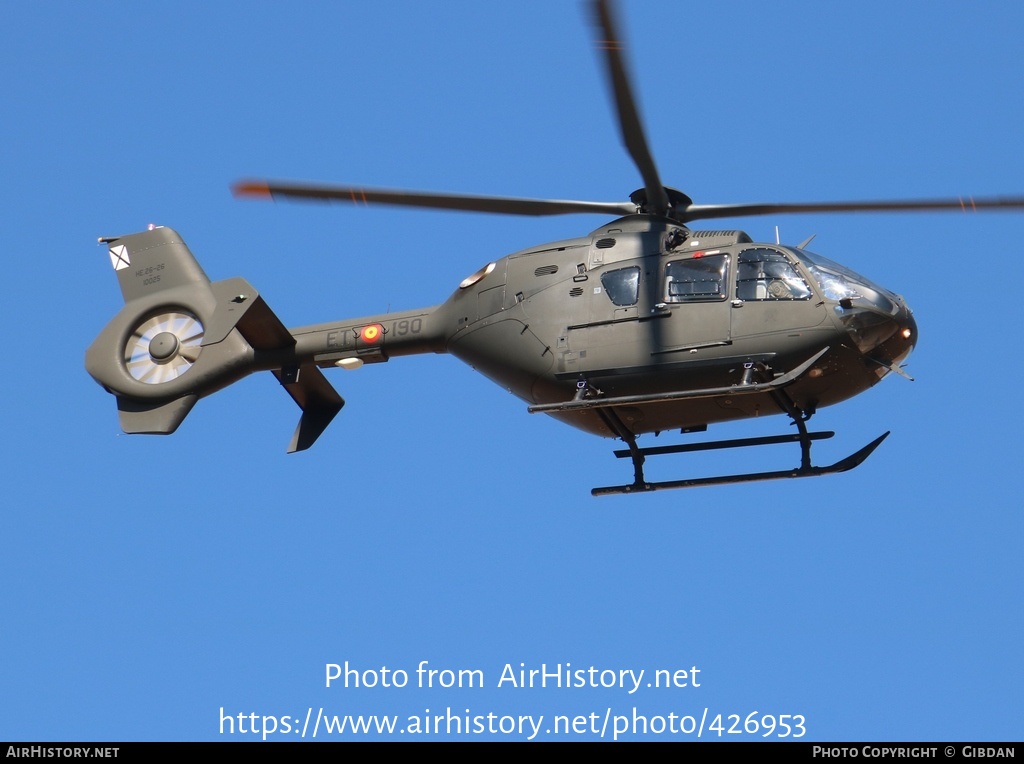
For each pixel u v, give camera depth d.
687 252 71.88
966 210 67.06
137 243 92.12
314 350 82.75
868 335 69.12
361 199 70.81
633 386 71.50
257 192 70.44
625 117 65.75
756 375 69.50
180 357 88.38
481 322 76.19
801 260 70.31
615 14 59.12
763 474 71.19
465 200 72.25
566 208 74.50
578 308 72.94
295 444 88.19
